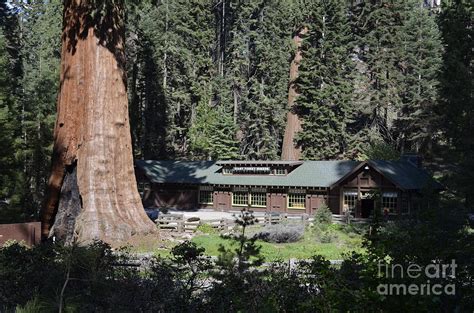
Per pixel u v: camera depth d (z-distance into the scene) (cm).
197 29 7588
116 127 2562
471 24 4325
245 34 7894
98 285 1041
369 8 6919
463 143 3841
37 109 4812
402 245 653
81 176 2478
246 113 7350
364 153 6084
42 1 9031
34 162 4459
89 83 2523
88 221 2394
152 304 945
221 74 8031
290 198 4631
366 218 3731
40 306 951
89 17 2525
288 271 1138
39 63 6638
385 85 6775
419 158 4688
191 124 7431
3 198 3697
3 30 5869
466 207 3195
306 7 6900
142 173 5303
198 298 960
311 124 6506
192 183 5019
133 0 2877
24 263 1113
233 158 7062
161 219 3309
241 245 771
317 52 6750
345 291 639
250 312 789
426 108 6322
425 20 7106
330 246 2677
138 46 7181
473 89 3953
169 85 7688
